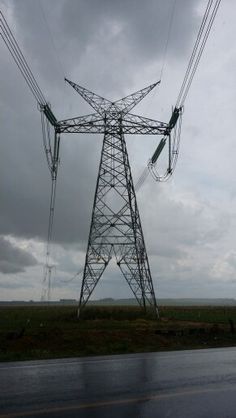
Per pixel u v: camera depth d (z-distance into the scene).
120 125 48.78
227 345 28.23
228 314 65.31
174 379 13.96
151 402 10.92
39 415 9.55
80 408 10.20
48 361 18.64
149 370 15.79
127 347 25.22
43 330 32.06
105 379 13.83
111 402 10.82
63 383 13.11
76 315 51.94
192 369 16.14
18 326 38.44
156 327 39.81
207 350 24.17
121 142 49.50
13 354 21.19
